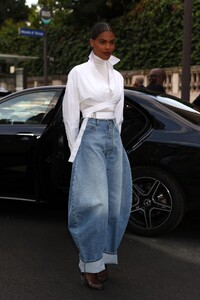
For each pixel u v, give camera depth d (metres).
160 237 4.51
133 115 4.51
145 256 4.05
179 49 15.05
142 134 4.40
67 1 21.44
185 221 5.09
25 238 4.48
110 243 3.37
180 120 4.39
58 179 4.67
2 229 4.76
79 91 3.17
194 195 4.21
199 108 5.03
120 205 3.33
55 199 4.80
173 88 13.89
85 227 3.16
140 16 16.98
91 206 3.11
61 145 4.62
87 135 3.18
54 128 4.70
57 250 4.17
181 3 15.23
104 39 3.12
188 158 4.19
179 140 4.25
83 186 3.13
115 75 3.25
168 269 3.78
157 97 4.67
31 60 23.58
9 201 5.86
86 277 3.35
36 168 4.79
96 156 3.14
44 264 3.85
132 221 4.50
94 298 3.24
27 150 4.82
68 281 3.51
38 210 5.46
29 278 3.57
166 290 3.39
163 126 4.37
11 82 22.64
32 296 3.26
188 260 3.98
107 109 3.20
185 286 3.47
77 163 3.18
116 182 3.27
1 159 4.96
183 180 4.22
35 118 4.91
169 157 4.25
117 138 3.27
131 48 17.28
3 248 4.21
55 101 4.86
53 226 4.87
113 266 3.82
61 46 21.61
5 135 4.92
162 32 15.74
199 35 14.01
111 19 19.77
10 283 3.48
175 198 4.28
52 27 22.98
